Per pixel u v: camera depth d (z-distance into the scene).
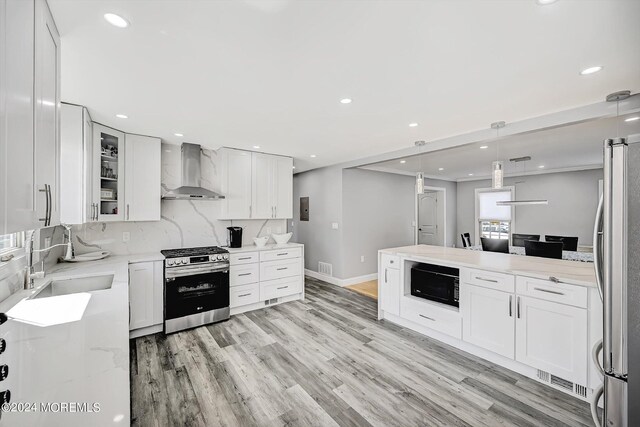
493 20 1.34
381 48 1.58
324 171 5.62
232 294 3.74
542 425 1.83
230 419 1.89
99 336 1.17
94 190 2.79
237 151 4.10
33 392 0.79
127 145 3.21
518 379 2.34
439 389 2.21
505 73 1.86
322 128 3.09
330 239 5.49
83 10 1.26
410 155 3.97
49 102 1.24
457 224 7.74
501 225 6.93
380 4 1.23
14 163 0.85
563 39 1.49
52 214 1.29
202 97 2.24
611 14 1.29
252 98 2.26
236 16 1.31
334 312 3.90
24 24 0.95
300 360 2.63
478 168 5.89
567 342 2.11
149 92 2.15
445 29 1.41
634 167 1.09
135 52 1.61
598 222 1.21
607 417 1.17
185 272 3.28
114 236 3.39
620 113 2.25
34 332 1.21
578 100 2.31
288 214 4.62
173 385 2.24
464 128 3.08
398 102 2.35
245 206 4.18
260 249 3.99
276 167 4.48
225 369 2.47
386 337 3.12
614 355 1.14
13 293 1.79
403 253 3.38
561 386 2.18
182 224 3.87
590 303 2.01
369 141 3.63
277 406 2.01
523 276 2.35
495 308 2.53
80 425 0.65
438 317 2.98
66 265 2.71
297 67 1.78
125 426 0.65
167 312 3.17
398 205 6.24
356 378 2.35
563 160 4.99
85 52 1.60
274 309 4.00
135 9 1.26
